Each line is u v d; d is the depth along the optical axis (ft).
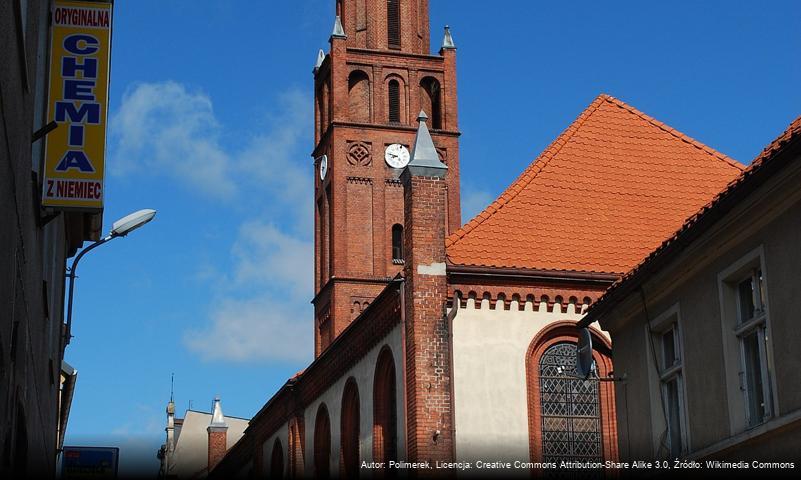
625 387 88.69
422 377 106.52
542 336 109.50
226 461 205.77
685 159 125.90
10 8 39.75
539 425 107.04
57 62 64.03
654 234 117.29
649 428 84.07
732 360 73.41
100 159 63.31
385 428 118.32
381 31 232.12
